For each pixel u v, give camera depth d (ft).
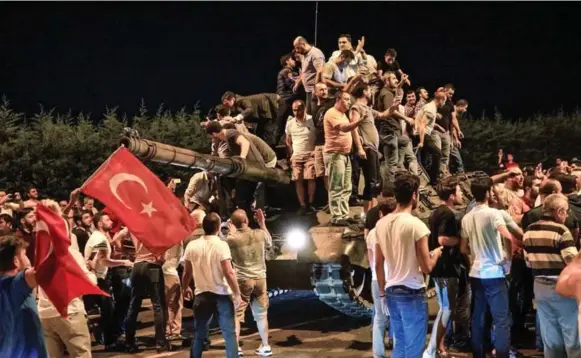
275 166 36.04
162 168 60.90
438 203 40.96
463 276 26.50
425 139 45.32
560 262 21.29
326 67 37.17
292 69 40.96
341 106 31.50
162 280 30.60
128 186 23.44
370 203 34.27
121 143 25.11
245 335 33.58
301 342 31.53
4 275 17.25
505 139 80.28
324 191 36.35
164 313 30.76
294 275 32.17
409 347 20.11
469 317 26.81
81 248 34.09
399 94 43.16
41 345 17.37
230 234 28.84
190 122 64.49
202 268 24.22
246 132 35.32
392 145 39.45
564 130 81.71
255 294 29.09
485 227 23.04
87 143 58.95
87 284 17.33
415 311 20.10
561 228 21.48
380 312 24.41
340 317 37.58
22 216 28.78
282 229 34.53
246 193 34.19
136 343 32.40
